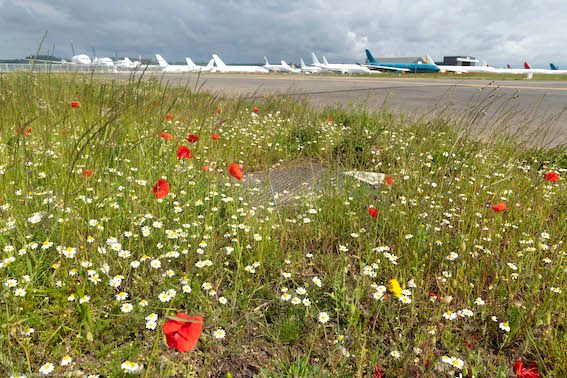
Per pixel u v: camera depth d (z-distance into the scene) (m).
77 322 1.98
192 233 2.92
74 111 5.65
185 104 6.76
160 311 2.17
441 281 2.68
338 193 3.93
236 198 3.66
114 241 2.43
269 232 3.05
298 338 2.14
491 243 3.14
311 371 1.89
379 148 6.16
